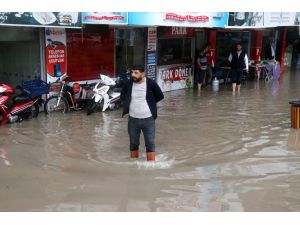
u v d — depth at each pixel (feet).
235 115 35.45
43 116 33.68
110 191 18.47
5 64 37.40
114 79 41.78
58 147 25.07
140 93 21.53
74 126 30.55
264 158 23.43
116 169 21.21
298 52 77.30
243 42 60.59
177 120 33.24
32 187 18.78
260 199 17.93
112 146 25.44
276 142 26.81
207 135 28.45
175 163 22.31
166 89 48.96
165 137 27.81
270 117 34.76
